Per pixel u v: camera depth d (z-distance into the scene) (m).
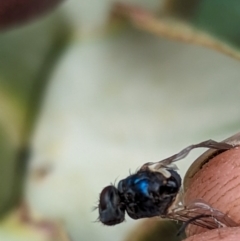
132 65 0.12
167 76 0.12
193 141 0.12
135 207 0.10
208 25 0.11
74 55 0.12
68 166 0.12
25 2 0.11
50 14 0.11
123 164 0.12
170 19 0.11
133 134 0.12
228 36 0.11
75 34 0.12
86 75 0.12
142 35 0.12
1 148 0.12
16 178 0.12
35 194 0.12
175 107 0.12
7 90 0.12
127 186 0.10
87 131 0.12
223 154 0.10
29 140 0.12
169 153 0.12
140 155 0.12
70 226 0.12
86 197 0.12
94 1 0.12
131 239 0.11
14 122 0.12
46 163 0.12
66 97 0.12
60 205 0.12
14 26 0.11
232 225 0.10
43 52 0.12
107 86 0.12
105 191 0.10
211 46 0.11
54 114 0.12
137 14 0.11
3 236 0.11
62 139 0.12
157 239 0.11
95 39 0.12
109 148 0.12
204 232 0.10
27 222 0.11
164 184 0.10
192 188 0.10
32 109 0.12
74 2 0.12
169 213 0.10
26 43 0.12
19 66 0.12
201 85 0.12
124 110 0.12
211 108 0.12
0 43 0.12
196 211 0.10
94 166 0.12
